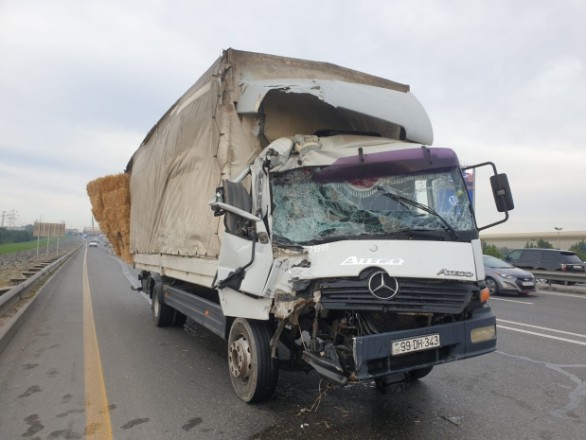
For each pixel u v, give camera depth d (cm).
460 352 397
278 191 439
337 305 367
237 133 504
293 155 451
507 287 1488
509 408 461
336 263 382
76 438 387
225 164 495
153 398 483
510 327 909
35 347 707
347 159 452
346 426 413
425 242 401
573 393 507
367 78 619
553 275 1791
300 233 422
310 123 529
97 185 1252
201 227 569
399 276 371
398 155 454
